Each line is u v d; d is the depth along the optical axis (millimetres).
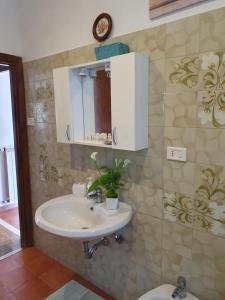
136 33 1459
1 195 3807
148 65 1412
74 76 1675
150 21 1393
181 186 1399
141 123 1414
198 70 1251
